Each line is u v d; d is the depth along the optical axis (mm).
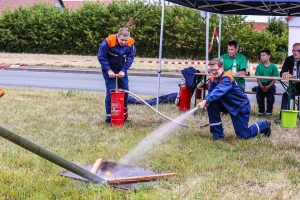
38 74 19047
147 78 18250
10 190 3922
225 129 7086
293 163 5105
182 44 28547
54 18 30891
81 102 9797
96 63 23828
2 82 15375
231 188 4145
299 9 9188
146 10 28891
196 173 4582
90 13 30062
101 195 3824
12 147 5430
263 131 6523
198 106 6031
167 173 4566
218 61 6172
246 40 27641
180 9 28438
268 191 4070
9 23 32031
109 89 7316
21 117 7648
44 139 6055
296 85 8547
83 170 3902
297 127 7500
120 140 6129
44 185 4102
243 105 6262
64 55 30188
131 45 7297
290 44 23844
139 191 3984
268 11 9320
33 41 31734
